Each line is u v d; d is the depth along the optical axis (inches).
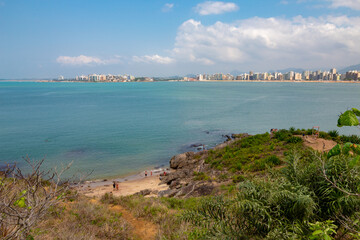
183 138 2409.0
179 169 1453.0
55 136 2432.3
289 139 1170.6
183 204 496.1
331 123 3164.4
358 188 145.3
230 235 159.6
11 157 1662.2
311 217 153.9
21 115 3885.3
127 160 1708.9
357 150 100.2
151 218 380.5
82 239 255.1
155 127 2957.7
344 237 147.9
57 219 301.7
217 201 185.9
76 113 4136.3
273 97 7204.7
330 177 159.2
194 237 214.7
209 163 1279.5
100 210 382.9
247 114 4001.0
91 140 2281.0
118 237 296.0
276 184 171.6
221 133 2630.4
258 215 156.4
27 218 132.8
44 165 1501.0
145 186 1200.2
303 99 6476.4
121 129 2837.1
